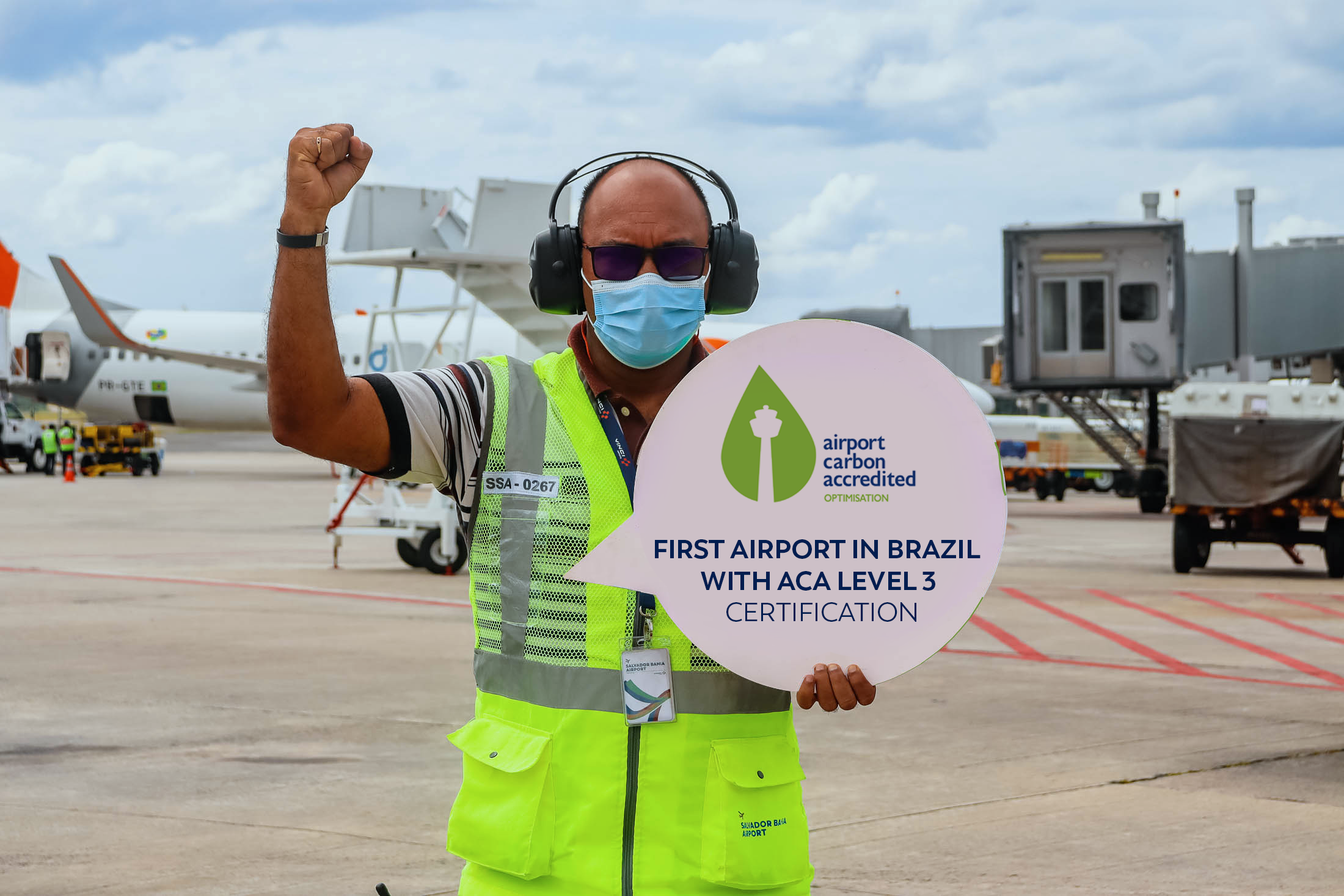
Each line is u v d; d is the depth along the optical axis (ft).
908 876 15.37
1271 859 16.14
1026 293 81.56
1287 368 123.54
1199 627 37.58
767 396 6.67
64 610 38.47
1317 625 38.06
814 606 6.66
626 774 6.58
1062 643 34.27
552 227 7.37
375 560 54.08
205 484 116.16
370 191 55.52
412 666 29.32
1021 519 86.74
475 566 7.07
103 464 130.72
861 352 6.68
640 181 6.89
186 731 22.67
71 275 115.14
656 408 7.18
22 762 20.48
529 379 7.08
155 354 118.21
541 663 6.73
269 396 6.29
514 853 6.54
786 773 6.72
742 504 6.65
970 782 19.79
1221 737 22.99
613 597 6.68
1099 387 81.66
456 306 55.01
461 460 6.89
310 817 17.56
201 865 15.52
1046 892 14.88
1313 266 98.94
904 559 6.68
